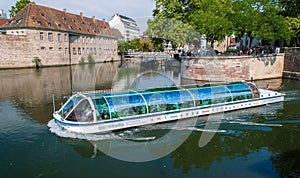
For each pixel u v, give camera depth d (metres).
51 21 44.97
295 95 16.89
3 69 36.31
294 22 26.19
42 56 42.12
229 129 10.62
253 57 24.67
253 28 23.23
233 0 24.56
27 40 39.75
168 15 25.09
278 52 28.08
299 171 7.33
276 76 27.20
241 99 13.39
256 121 11.66
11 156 8.14
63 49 46.19
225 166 7.62
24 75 29.27
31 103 15.14
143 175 7.08
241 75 24.11
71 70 35.06
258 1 23.66
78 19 54.09
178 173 7.20
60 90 19.45
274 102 14.74
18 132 10.10
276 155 8.37
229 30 22.12
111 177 6.98
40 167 7.49
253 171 7.34
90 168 7.43
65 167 7.48
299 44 31.41
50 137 9.55
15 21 41.59
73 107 9.96
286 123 11.41
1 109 13.74
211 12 22.77
